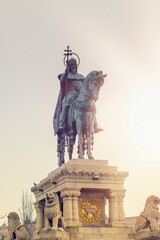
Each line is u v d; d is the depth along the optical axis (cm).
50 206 2161
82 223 2373
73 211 2298
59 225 2178
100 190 2445
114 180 2427
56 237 2008
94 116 2541
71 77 2642
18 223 2369
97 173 2370
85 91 2500
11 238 2342
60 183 2397
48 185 2552
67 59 2697
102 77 2480
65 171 2339
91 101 2503
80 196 2420
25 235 2336
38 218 2655
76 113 2508
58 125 2720
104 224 2423
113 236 2220
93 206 2431
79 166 2386
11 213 2384
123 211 2391
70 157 2606
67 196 2317
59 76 2748
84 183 2364
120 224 2334
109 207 2414
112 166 2455
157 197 2264
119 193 2409
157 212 2234
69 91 2636
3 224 4662
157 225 2219
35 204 2711
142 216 2256
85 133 2569
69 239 2130
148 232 2125
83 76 2695
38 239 2044
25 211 5106
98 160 2453
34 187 2736
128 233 2278
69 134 2602
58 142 2761
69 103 2570
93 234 2188
